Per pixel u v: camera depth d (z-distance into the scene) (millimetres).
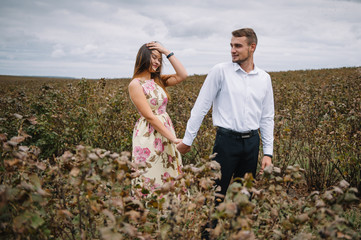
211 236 1531
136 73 2520
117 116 4305
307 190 3453
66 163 1643
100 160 1523
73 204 1894
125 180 1670
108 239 1263
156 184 2473
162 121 2543
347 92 6785
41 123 4027
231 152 2109
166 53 2594
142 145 2496
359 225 2393
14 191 1368
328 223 1430
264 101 2238
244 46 2027
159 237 1719
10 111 4668
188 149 2287
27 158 1578
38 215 1386
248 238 1329
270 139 2303
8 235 1540
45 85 5027
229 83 2090
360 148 3174
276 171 1663
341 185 1532
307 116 4508
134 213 1462
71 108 4730
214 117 2209
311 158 3502
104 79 5254
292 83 11492
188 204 1715
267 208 1741
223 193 2203
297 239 1486
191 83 14852
